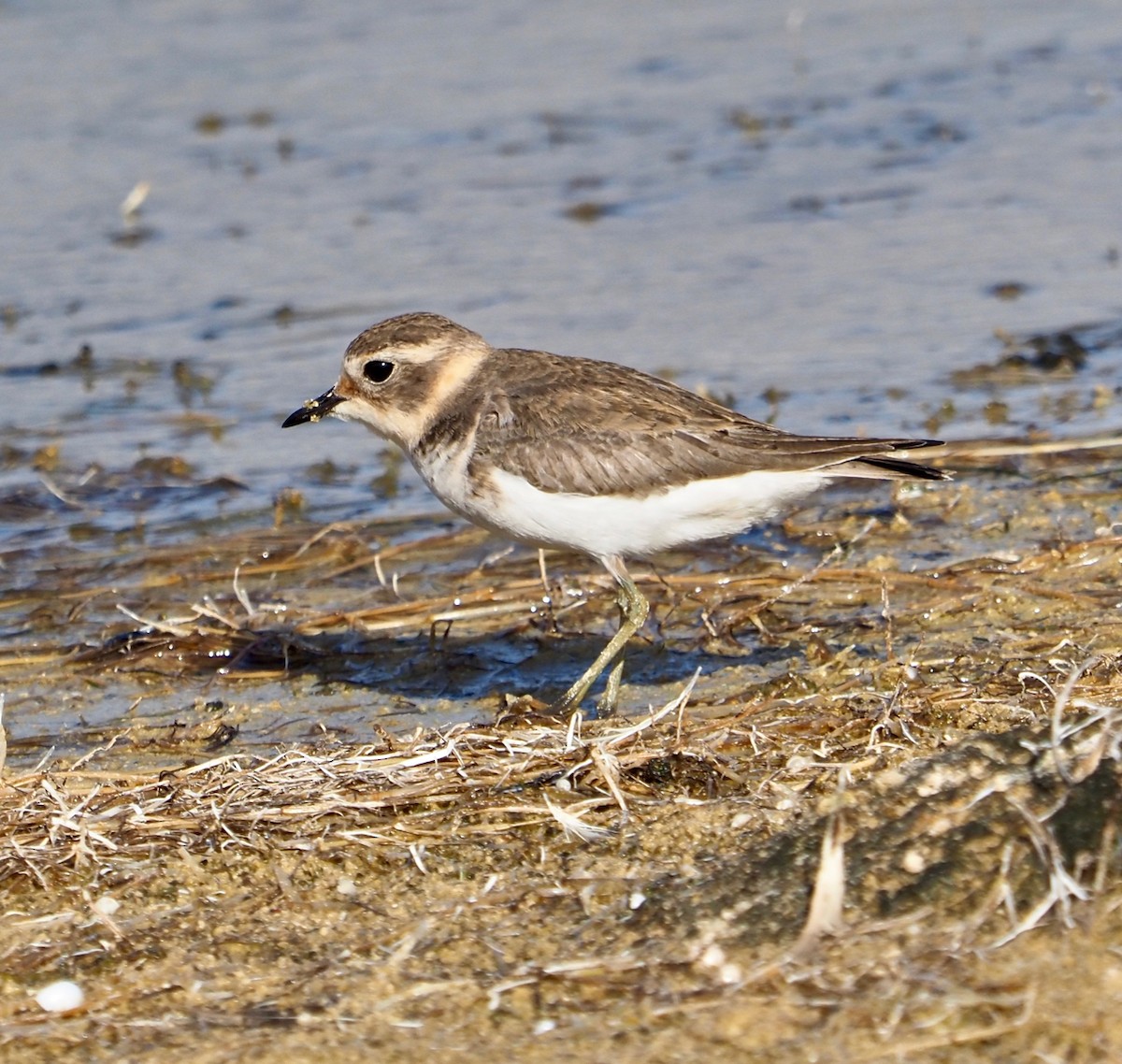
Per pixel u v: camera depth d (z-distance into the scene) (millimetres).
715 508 10500
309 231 21719
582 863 8352
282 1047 6922
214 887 8383
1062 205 21828
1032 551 12766
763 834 8422
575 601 12617
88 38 28078
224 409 17219
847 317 18703
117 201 22516
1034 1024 6547
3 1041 7129
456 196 22844
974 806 7723
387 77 27188
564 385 10680
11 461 16094
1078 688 9617
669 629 12156
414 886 8297
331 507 15070
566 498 10430
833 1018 6703
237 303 19656
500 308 19141
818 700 10055
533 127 25328
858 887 7422
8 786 9312
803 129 25312
